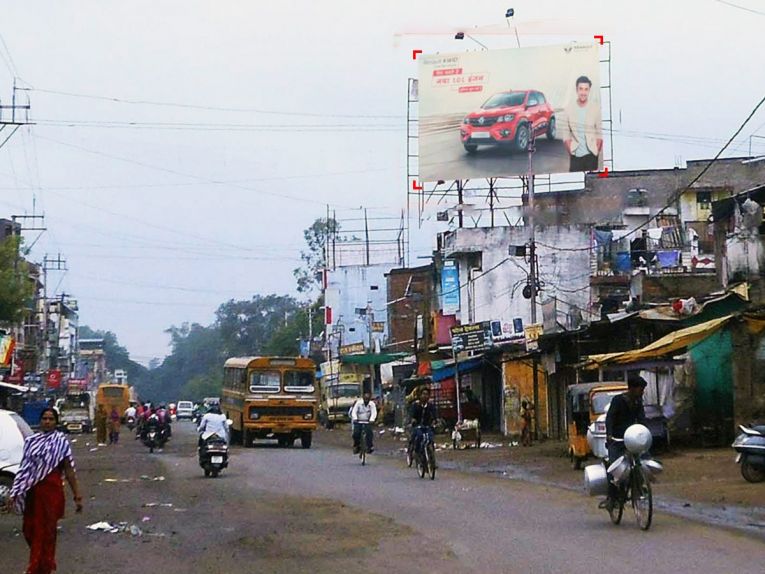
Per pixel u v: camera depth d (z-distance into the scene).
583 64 50.72
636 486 13.54
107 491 21.39
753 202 29.80
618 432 13.73
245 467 28.47
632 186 56.66
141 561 11.84
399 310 74.06
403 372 62.91
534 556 11.40
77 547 13.02
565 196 56.75
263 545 12.84
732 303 28.09
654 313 29.19
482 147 51.03
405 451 37.41
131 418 66.38
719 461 23.19
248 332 154.75
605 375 33.25
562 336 33.28
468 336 42.09
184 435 59.03
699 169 56.22
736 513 15.20
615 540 12.50
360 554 11.96
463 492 19.64
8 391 34.91
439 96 51.59
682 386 29.06
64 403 70.69
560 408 39.09
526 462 28.14
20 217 66.88
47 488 10.53
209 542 13.30
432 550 12.09
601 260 49.78
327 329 84.25
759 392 26.92
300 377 39.66
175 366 196.38
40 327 92.50
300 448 39.84
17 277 51.53
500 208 53.44
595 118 50.62
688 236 52.38
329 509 16.94
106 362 183.25
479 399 50.88
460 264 54.97
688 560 10.91
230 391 42.97
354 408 30.02
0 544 13.78
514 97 51.00
